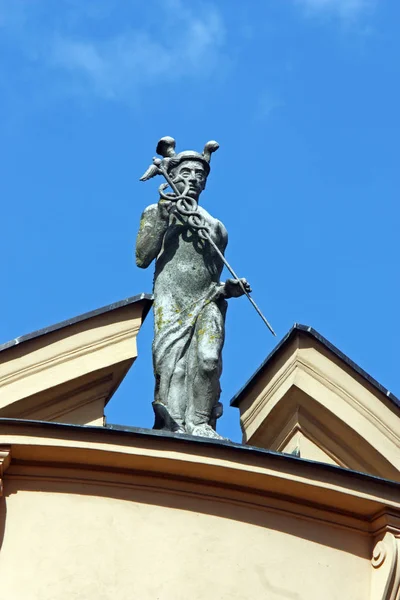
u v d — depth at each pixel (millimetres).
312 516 22297
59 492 21859
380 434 23016
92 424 22484
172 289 23609
